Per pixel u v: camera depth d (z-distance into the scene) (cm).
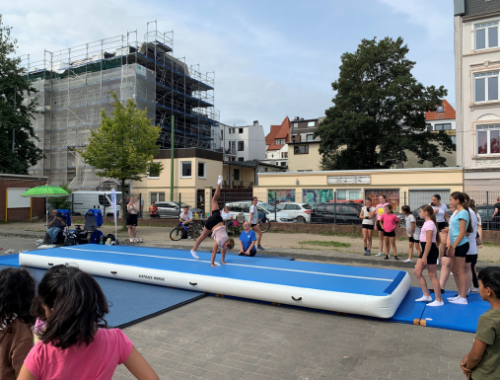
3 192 2730
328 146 3431
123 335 191
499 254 1275
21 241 1705
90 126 3656
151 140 2155
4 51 3130
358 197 2761
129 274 842
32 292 237
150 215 2405
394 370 425
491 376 237
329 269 812
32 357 170
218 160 3572
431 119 5909
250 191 3109
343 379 403
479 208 1833
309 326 575
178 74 4344
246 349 486
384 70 3228
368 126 3128
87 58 3941
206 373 418
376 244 1508
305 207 2264
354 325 581
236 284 706
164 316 621
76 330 164
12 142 3189
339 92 3319
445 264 686
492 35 2517
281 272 778
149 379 190
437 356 463
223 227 863
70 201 3003
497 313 243
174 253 1039
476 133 2544
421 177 2589
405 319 591
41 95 3844
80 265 921
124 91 3600
